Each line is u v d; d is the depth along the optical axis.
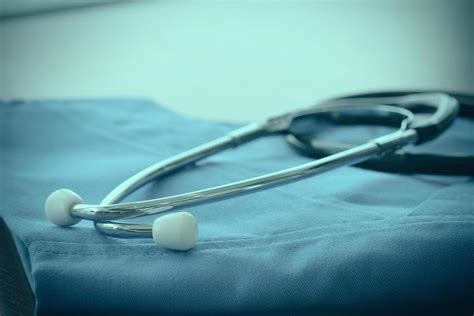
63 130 0.86
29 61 1.75
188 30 2.21
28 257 0.49
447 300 0.44
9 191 0.62
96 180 0.66
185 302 0.43
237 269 0.44
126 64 1.71
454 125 0.89
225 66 1.67
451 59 1.80
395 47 1.95
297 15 2.54
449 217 0.49
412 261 0.44
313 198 0.58
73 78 1.56
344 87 1.46
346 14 2.57
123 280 0.43
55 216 0.48
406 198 0.60
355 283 0.43
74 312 0.44
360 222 0.50
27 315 0.44
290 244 0.47
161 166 0.64
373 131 0.85
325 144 0.73
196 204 0.48
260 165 0.71
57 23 2.34
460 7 2.71
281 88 1.44
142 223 0.49
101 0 2.71
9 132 0.85
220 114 1.22
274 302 0.43
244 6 2.75
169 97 1.36
